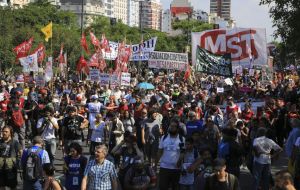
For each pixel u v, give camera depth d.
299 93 25.89
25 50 31.75
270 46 45.72
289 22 20.44
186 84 30.45
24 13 84.88
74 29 94.81
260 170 12.29
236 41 25.81
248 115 18.16
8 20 65.06
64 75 39.97
